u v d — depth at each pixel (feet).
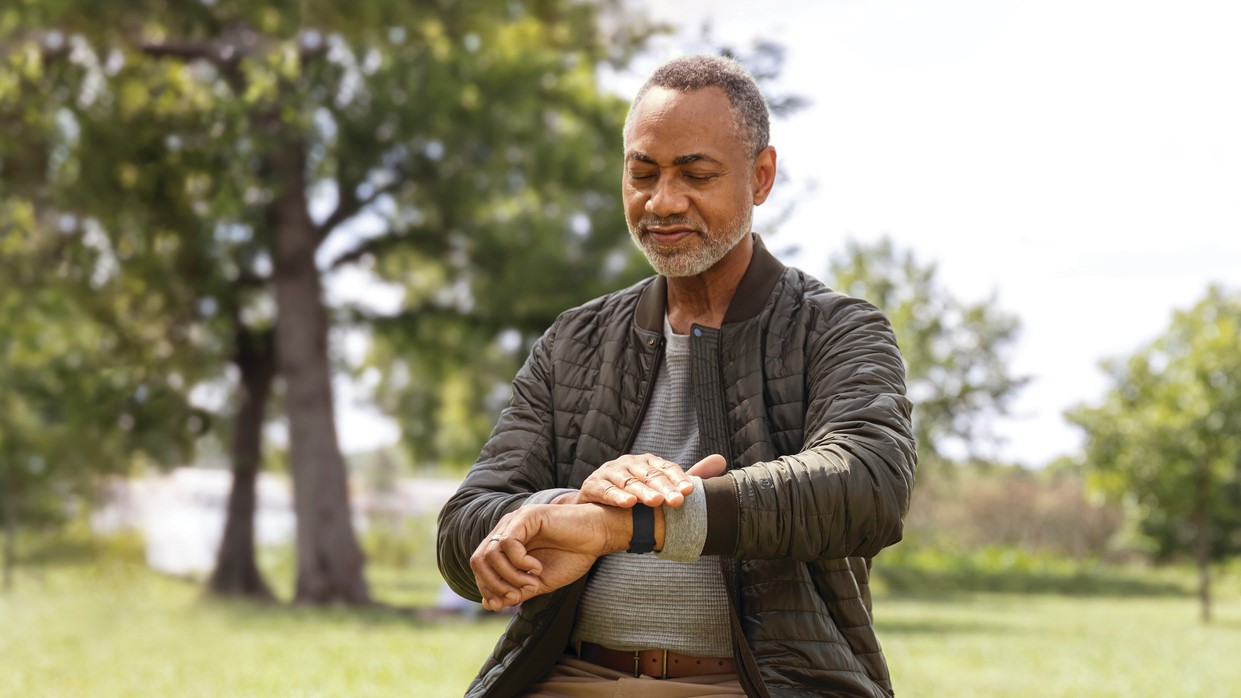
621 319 6.72
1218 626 56.80
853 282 66.74
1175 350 70.44
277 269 57.36
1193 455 65.26
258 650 34.09
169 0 51.62
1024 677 31.73
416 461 95.71
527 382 6.82
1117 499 70.90
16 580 70.59
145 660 30.91
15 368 61.72
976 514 129.08
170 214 54.19
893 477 5.46
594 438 6.54
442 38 54.29
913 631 49.57
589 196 56.34
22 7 49.26
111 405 60.08
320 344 57.88
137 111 52.49
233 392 69.77
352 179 55.98
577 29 54.19
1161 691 29.12
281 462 87.92
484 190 54.60
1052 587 95.50
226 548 64.39
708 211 6.00
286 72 49.26
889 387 5.88
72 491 78.18
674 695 6.04
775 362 6.23
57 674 27.61
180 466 65.82
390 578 91.50
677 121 5.96
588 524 5.25
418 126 52.60
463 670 30.35
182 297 57.52
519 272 54.70
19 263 54.19
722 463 5.50
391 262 64.59
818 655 5.89
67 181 53.47
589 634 6.41
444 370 68.03
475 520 6.09
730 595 5.92
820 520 5.28
